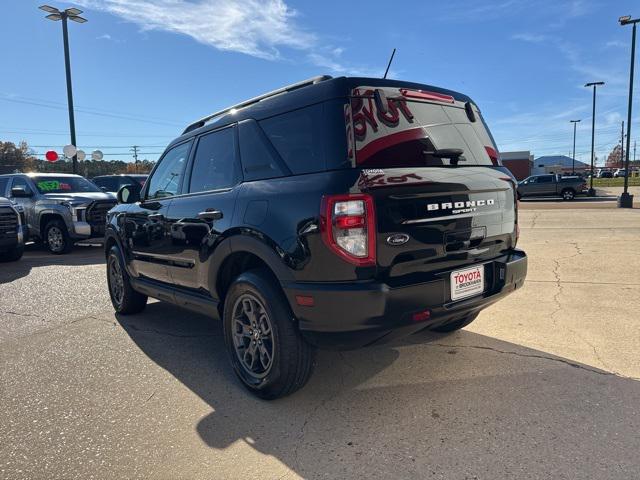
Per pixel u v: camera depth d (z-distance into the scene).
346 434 2.83
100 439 2.86
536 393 3.24
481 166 3.55
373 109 2.96
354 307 2.70
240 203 3.32
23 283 7.51
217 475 2.48
